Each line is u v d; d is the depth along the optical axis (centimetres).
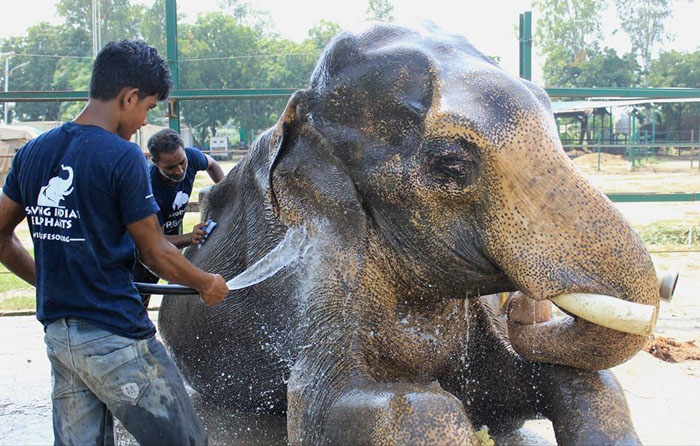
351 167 303
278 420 401
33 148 268
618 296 250
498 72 274
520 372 320
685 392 433
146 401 265
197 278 277
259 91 739
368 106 295
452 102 271
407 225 293
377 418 251
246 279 354
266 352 365
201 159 453
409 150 287
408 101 286
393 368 313
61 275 261
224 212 409
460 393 339
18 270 293
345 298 303
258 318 364
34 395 462
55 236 259
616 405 287
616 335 261
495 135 261
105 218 259
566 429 288
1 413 431
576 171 262
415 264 299
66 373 271
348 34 303
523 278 260
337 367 293
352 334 299
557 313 620
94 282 260
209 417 410
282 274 342
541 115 265
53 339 263
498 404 333
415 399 250
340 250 307
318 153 311
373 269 306
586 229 253
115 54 269
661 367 482
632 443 273
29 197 264
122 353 261
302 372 303
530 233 258
